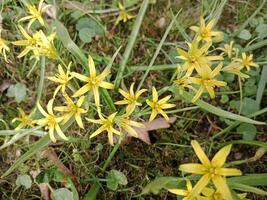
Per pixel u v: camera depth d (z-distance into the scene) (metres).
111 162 0.16
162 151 0.16
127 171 0.16
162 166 0.16
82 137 0.16
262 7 0.18
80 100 0.13
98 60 0.17
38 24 0.17
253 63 0.15
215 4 0.16
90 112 0.15
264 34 0.17
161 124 0.16
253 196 0.15
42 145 0.13
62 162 0.16
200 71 0.12
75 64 0.17
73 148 0.16
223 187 0.10
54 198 0.15
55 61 0.17
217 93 0.16
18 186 0.15
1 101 0.17
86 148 0.16
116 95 0.16
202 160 0.10
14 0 0.17
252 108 0.15
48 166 0.16
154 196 0.15
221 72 0.16
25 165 0.16
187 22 0.18
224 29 0.18
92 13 0.18
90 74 0.13
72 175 0.15
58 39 0.15
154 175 0.16
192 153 0.16
